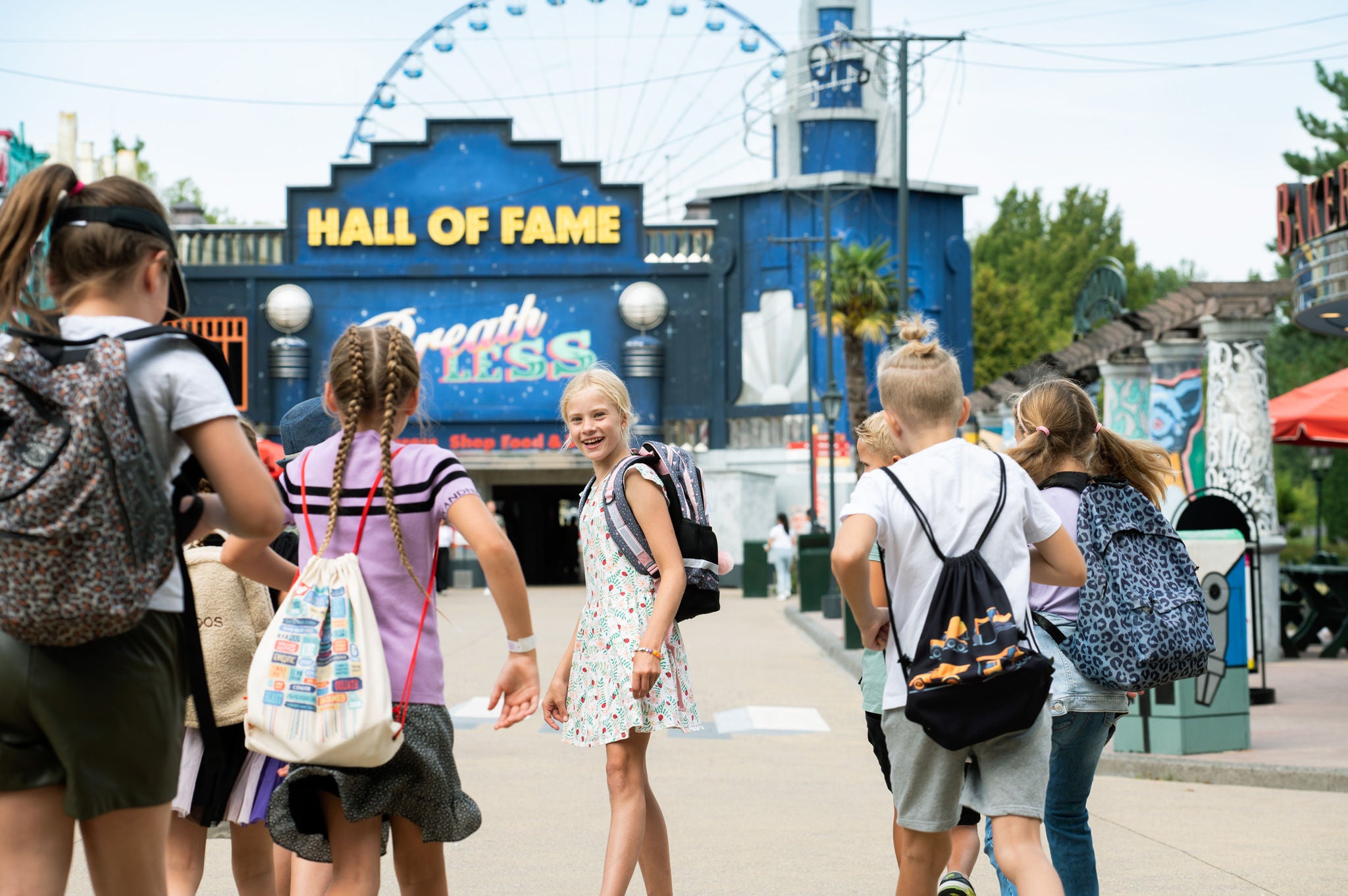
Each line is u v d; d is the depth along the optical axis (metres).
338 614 6.49
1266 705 22.62
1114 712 8.73
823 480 80.88
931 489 7.36
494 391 81.38
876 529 7.29
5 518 4.89
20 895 5.27
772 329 83.31
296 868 8.13
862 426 10.62
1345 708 21.98
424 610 6.90
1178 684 17.27
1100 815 14.48
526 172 82.19
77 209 5.75
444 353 81.56
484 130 82.06
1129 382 39.28
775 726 21.88
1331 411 30.59
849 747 19.83
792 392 83.00
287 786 6.69
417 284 81.75
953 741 6.99
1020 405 9.45
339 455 6.89
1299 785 15.98
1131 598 8.57
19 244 5.58
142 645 5.45
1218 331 31.39
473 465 80.81
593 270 81.88
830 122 88.62
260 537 5.81
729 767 18.03
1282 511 87.06
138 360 5.52
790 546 64.75
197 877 8.40
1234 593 17.78
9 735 5.24
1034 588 8.84
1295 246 27.31
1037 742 7.21
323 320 81.50
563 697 9.66
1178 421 35.22
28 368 5.06
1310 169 86.75
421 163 81.94
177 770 5.68
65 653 5.22
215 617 8.41
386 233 81.69
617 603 9.26
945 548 7.27
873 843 13.21
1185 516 23.23
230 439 5.64
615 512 9.29
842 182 83.38
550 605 57.50
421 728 6.74
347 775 6.53
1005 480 7.47
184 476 5.79
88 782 5.27
